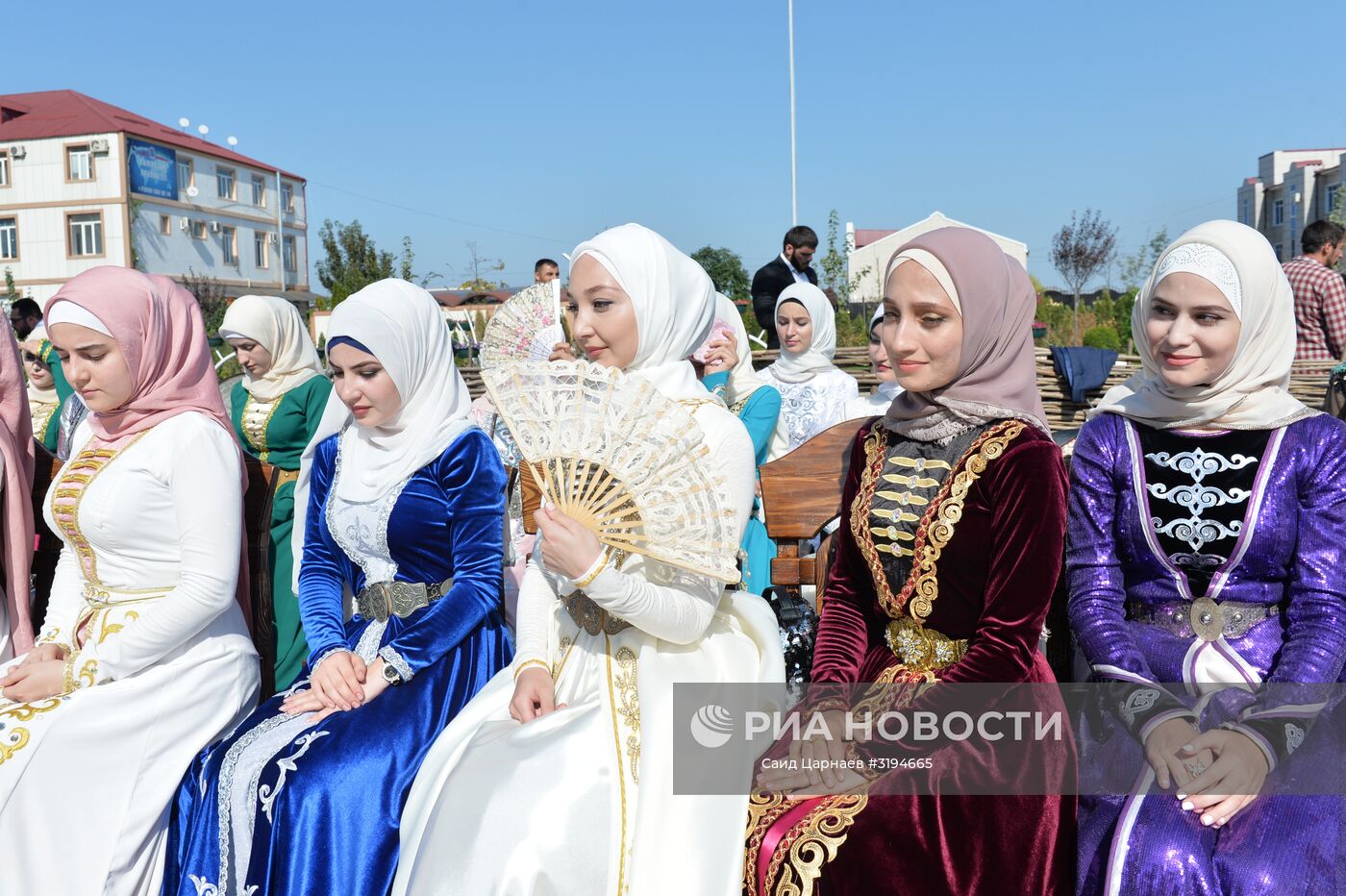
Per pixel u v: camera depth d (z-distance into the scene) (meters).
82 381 2.62
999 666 2.07
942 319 2.19
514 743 2.20
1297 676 2.07
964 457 2.20
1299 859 1.84
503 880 1.98
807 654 2.98
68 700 2.50
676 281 2.51
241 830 2.33
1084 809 2.04
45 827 2.41
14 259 39.56
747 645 2.40
